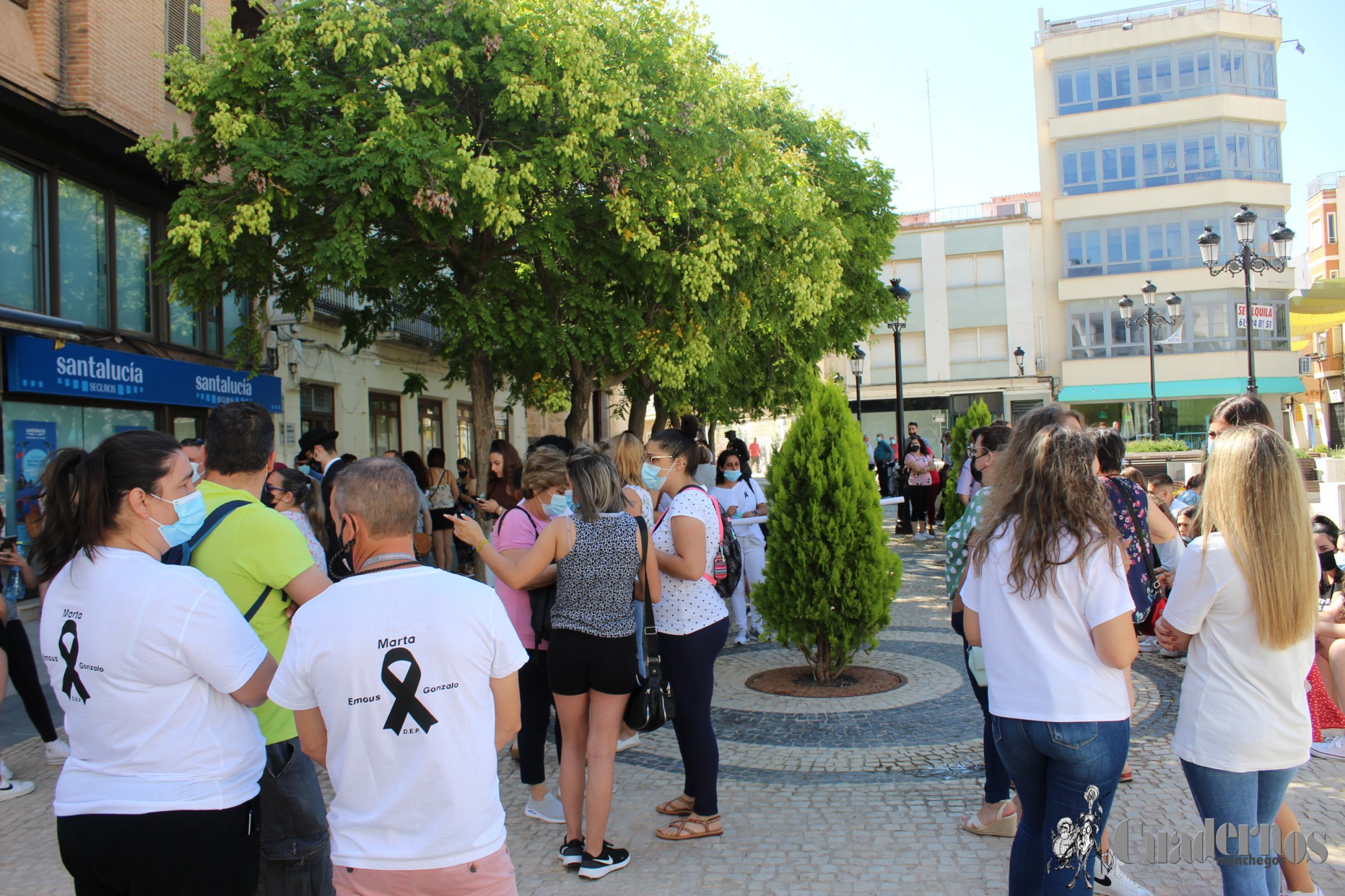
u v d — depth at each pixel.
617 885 3.92
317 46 9.34
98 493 2.38
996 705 2.90
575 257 10.48
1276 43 37.09
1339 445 38.62
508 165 9.30
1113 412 37.81
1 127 10.09
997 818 4.28
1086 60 37.97
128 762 2.29
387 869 2.19
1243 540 2.87
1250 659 2.90
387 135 8.61
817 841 4.31
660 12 10.80
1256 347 35.97
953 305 38.78
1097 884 3.70
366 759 2.21
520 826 4.61
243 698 2.45
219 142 9.21
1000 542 2.94
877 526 6.95
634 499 4.82
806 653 7.13
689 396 17.42
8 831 4.75
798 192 13.21
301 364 16.30
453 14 9.44
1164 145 37.03
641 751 5.84
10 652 5.77
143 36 11.68
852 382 39.47
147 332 12.95
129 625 2.30
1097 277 37.41
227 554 2.96
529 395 14.60
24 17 9.99
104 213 12.12
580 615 3.98
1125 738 2.77
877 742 5.78
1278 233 15.88
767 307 13.41
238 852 2.43
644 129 10.16
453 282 11.17
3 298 10.38
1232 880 2.92
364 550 2.37
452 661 2.23
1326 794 4.70
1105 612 2.72
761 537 8.91
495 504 5.87
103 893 2.34
